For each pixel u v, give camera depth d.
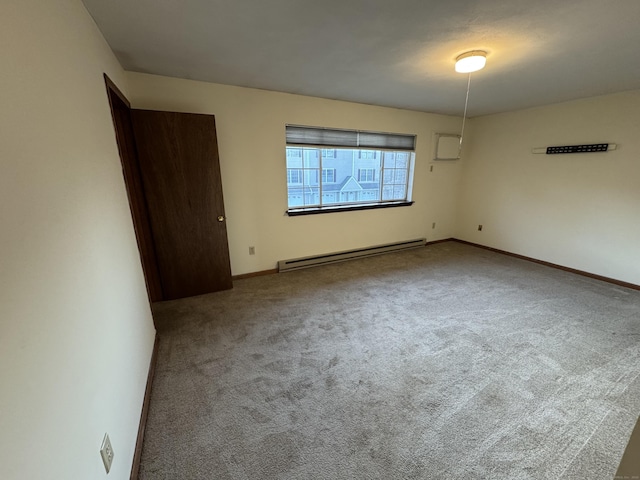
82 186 1.16
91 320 1.07
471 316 2.63
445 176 4.94
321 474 1.27
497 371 1.92
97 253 1.23
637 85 2.91
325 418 1.56
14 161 0.70
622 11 1.55
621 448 1.38
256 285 3.35
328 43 1.98
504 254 4.57
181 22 1.68
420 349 2.16
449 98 3.50
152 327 2.22
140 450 1.37
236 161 3.19
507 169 4.38
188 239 2.95
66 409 0.81
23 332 0.66
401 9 1.55
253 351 2.13
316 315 2.66
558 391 1.74
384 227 4.55
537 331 2.39
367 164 4.22
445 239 5.34
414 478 1.25
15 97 0.74
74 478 0.80
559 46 2.01
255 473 1.27
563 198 3.76
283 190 3.56
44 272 0.78
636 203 3.15
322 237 4.02
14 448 0.58
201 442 1.42
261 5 1.51
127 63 2.34
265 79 2.78
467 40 1.93
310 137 3.56
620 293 3.12
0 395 0.56
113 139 1.80
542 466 1.30
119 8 1.51
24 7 0.83
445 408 1.62
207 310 2.77
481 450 1.38
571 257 3.76
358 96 3.43
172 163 2.73
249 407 1.63
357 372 1.91
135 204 2.69
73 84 1.21
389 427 1.50
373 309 2.77
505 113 4.30
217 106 2.96
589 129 3.43
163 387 1.78
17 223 0.69
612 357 2.05
